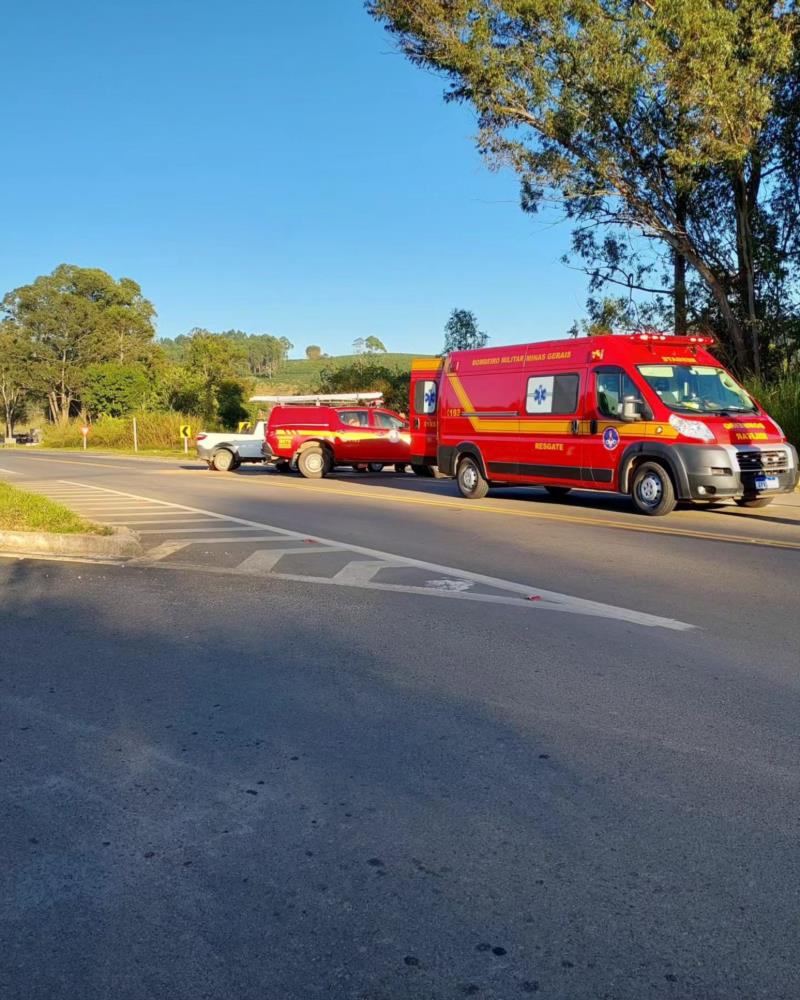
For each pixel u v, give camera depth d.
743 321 22.73
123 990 2.61
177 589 8.15
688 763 4.11
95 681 5.47
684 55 19.53
